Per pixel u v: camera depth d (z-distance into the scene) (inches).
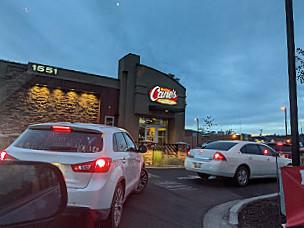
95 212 126.1
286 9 192.9
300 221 136.9
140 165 224.5
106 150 141.9
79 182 126.5
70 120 611.5
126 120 676.7
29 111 561.9
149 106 708.7
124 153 170.6
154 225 163.0
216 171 291.7
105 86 663.8
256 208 204.1
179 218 180.9
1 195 62.6
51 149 135.0
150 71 725.9
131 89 695.7
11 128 538.3
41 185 73.7
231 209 201.6
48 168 75.9
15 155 134.0
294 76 185.6
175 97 763.4
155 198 233.1
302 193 139.7
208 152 307.0
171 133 778.8
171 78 765.3
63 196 76.5
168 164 509.4
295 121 182.4
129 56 701.9
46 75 582.2
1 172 64.7
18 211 63.7
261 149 342.3
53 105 592.7
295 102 183.5
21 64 559.2
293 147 181.5
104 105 656.4
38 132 147.2
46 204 72.9
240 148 317.7
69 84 610.9
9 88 542.6
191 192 269.1
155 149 636.1
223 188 299.4
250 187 312.3
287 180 148.6
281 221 163.8
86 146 138.4
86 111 636.1
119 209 154.7
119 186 153.6
